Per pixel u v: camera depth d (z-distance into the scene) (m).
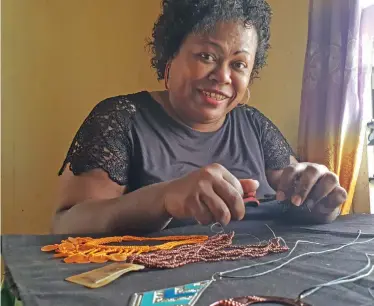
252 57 1.04
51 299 0.43
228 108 1.06
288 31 1.49
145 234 0.79
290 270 0.54
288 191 0.83
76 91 1.70
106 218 0.80
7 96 1.60
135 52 1.76
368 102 1.25
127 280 0.50
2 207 1.61
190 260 0.58
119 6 1.74
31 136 1.64
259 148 1.15
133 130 1.01
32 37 1.63
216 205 0.68
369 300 0.43
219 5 0.98
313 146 1.29
